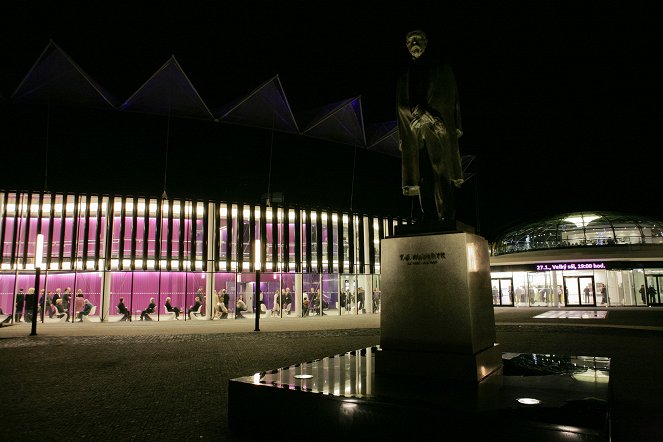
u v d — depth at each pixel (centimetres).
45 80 2820
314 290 2916
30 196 2333
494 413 363
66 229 2359
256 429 466
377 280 3194
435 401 404
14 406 601
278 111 3425
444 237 511
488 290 557
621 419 550
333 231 2955
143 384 744
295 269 2733
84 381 770
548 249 3881
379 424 395
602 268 3547
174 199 2478
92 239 2352
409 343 515
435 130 576
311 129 3656
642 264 3506
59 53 2672
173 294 2581
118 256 2336
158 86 2956
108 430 494
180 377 805
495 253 4766
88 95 2970
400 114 604
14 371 873
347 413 411
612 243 3850
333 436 417
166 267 2400
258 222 2670
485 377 500
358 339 1441
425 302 512
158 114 3184
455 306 496
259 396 467
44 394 672
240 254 2588
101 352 1140
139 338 1484
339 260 2945
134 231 2375
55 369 892
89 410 578
